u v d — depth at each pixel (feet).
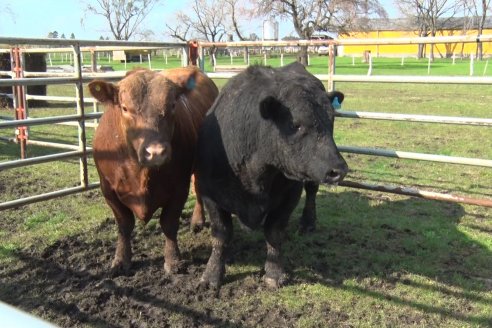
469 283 14.19
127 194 13.75
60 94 61.41
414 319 12.48
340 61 154.51
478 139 34.76
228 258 15.61
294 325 12.19
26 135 29.17
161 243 16.79
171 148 13.10
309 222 17.69
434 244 16.69
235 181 13.19
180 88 12.99
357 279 14.38
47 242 16.67
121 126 12.85
